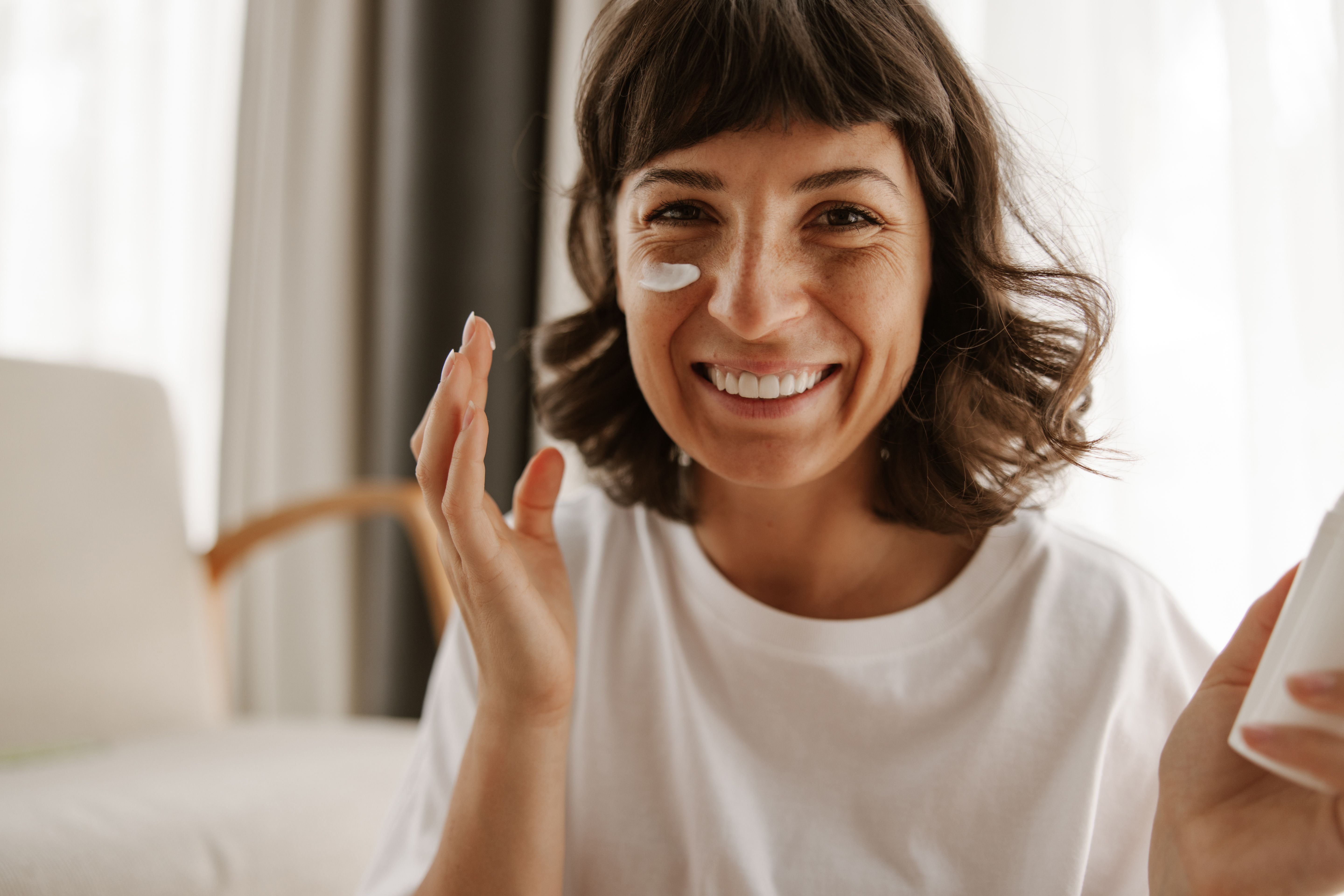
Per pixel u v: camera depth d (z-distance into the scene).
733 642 0.76
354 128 2.25
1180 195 1.41
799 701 0.74
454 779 0.78
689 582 0.79
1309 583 0.45
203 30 2.33
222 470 2.29
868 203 0.64
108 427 1.59
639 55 0.66
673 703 0.75
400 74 2.07
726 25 0.62
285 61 2.26
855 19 0.64
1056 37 1.47
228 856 0.99
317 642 2.28
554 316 1.86
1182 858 0.52
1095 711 0.70
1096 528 1.43
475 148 2.01
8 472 1.48
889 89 0.63
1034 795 0.69
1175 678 0.73
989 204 0.72
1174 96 1.41
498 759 0.68
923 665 0.73
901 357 0.68
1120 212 1.33
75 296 2.27
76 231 2.27
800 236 0.65
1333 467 1.27
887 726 0.72
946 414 0.75
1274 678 0.45
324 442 2.26
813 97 0.61
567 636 0.72
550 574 0.74
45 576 1.46
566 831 0.74
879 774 0.71
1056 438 0.77
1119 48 1.43
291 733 1.38
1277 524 1.29
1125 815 0.71
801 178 0.63
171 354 2.34
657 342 0.67
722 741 0.74
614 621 0.80
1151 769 0.71
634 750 0.75
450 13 2.02
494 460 1.98
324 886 1.01
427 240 2.03
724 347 0.65
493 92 2.01
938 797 0.69
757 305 0.63
